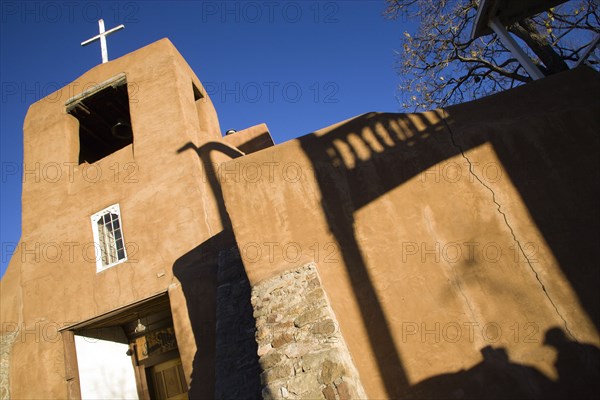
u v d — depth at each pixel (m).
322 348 4.04
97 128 12.36
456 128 5.45
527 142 5.15
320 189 5.49
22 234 9.77
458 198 5.11
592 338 4.19
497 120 5.38
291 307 4.55
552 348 4.24
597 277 4.41
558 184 4.89
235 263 7.38
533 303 4.47
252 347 5.82
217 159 9.30
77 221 9.37
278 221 5.40
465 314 4.55
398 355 4.49
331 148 5.71
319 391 3.77
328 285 4.93
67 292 8.78
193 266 7.92
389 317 4.68
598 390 3.99
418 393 4.29
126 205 9.01
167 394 9.14
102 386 8.55
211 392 6.72
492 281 4.65
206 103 11.49
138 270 8.32
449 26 12.30
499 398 4.12
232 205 5.60
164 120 9.56
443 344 4.46
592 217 4.66
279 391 3.92
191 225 8.30
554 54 9.38
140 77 10.31
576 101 5.22
